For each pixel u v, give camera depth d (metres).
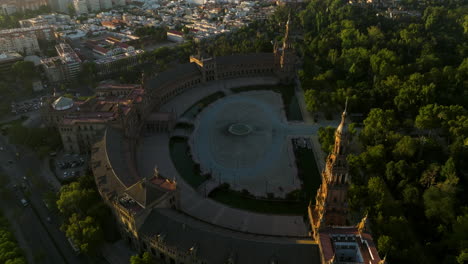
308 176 189.00
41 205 167.75
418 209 151.25
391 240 121.44
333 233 115.06
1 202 169.88
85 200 147.38
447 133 197.00
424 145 184.25
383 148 177.62
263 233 150.00
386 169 169.00
